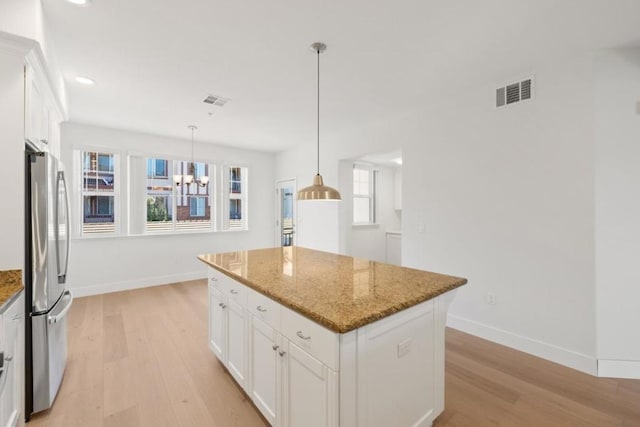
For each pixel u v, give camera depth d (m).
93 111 3.85
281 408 1.65
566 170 2.53
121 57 2.49
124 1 1.81
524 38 2.21
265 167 6.45
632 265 2.35
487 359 2.65
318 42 2.27
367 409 1.40
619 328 2.38
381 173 6.14
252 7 1.87
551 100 2.60
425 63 2.59
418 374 1.69
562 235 2.56
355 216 5.81
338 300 1.53
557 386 2.26
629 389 2.21
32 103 1.92
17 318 1.71
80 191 4.48
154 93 3.25
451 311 3.35
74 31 2.12
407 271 2.20
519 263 2.81
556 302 2.60
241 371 2.10
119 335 3.14
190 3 1.83
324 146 5.21
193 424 1.88
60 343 2.26
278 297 1.60
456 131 3.29
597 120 2.38
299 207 5.81
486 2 1.82
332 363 1.29
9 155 1.73
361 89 3.13
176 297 4.44
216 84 3.02
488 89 3.02
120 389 2.23
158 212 5.20
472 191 3.15
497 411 1.99
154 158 5.11
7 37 1.68
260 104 3.57
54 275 2.06
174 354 2.75
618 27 2.07
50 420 1.91
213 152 5.71
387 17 1.97
